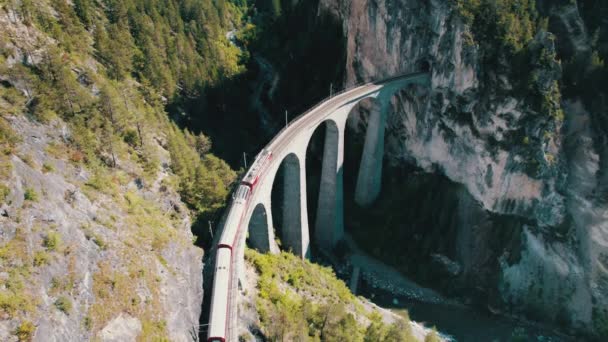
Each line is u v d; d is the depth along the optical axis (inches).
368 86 3147.1
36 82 1943.9
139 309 1352.1
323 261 3161.9
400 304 3014.3
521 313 2965.1
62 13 3016.7
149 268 1515.7
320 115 2711.6
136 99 3009.4
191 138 3334.2
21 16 2368.4
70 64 2559.1
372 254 3361.2
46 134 1763.0
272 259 2372.0
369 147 3373.5
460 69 3034.0
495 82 2945.4
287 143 2434.8
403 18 3272.6
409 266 3255.4
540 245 3024.1
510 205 3083.2
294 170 2615.7
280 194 3415.4
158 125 2933.1
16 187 1282.0
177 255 1724.9
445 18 3046.3
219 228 2014.0
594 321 2834.6
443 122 3248.0
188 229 2137.1
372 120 3257.9
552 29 3056.1
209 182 2423.7
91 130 2112.5
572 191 2957.7
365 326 2420.0
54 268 1198.3
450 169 3336.6
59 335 1076.5
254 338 1713.8
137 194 2023.9
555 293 2947.8
